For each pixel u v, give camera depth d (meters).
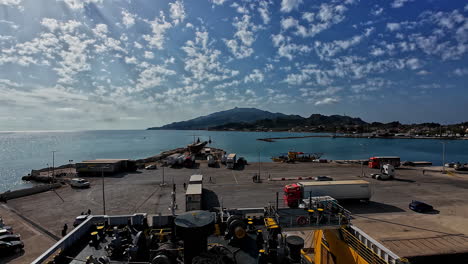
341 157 130.00
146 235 14.27
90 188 50.72
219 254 11.48
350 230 18.03
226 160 81.69
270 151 163.12
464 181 54.81
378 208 36.66
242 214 18.44
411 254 23.06
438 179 57.06
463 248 24.02
